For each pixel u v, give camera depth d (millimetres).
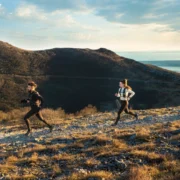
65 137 10445
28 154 8742
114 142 8883
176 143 8445
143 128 10688
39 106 12023
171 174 6070
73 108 61781
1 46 110625
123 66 109000
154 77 101500
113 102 66812
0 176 6898
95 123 14148
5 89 69625
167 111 16891
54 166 7328
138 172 6102
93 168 7059
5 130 14836
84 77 94625
